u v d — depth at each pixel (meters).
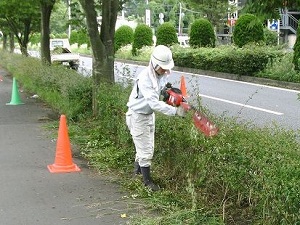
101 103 8.07
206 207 4.46
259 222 3.91
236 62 19.55
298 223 3.43
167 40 29.33
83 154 7.04
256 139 4.40
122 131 6.62
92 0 8.89
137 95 5.11
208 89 16.12
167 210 4.55
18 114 10.82
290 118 10.38
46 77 12.73
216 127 4.58
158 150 5.62
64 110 9.77
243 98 13.80
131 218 4.42
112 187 5.44
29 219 4.50
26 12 21.02
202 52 22.78
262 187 3.80
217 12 30.06
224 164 4.27
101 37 9.27
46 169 6.22
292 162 3.69
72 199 5.03
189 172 4.85
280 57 18.52
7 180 5.72
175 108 4.80
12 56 25.78
